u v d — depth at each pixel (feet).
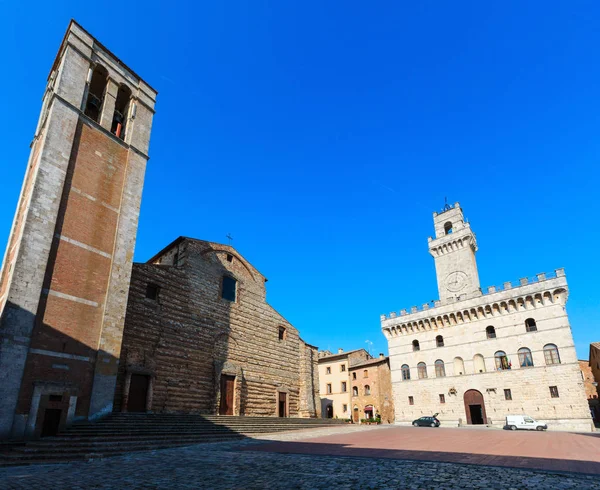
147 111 109.29
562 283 151.84
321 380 245.65
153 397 98.07
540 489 30.81
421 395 176.96
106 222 89.04
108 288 84.48
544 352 151.53
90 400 74.74
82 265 81.25
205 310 121.60
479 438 84.43
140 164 101.40
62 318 74.84
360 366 222.07
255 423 104.01
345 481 34.91
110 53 103.30
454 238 203.41
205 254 128.88
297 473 39.37
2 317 65.98
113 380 79.77
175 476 38.50
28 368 67.26
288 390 144.15
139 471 41.83
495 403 156.76
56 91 85.76
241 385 124.77
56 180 80.12
